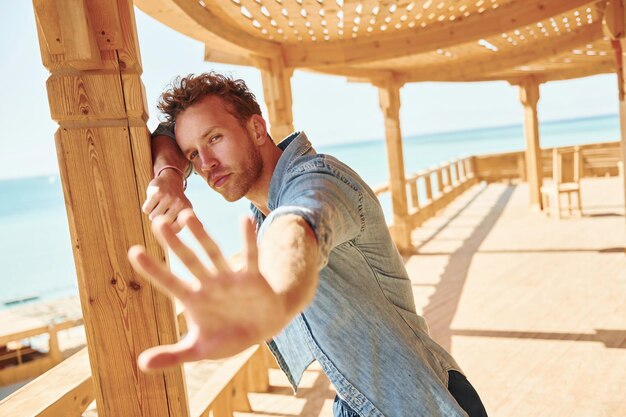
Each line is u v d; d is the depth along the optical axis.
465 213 10.42
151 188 1.15
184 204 1.14
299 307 0.59
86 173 1.41
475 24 4.51
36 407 1.66
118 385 1.49
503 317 4.55
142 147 1.41
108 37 1.40
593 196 10.45
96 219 1.43
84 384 1.87
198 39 3.52
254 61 4.30
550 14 4.25
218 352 0.52
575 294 4.93
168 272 0.52
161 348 0.52
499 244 7.40
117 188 1.42
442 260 6.89
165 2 2.66
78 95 1.40
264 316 0.54
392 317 1.14
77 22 1.34
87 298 1.45
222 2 3.17
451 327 4.47
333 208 0.86
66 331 7.77
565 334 4.04
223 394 3.10
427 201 10.16
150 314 1.47
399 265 1.21
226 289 0.52
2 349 6.77
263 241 0.69
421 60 6.55
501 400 3.20
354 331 1.11
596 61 8.54
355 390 1.12
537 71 9.09
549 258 6.34
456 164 13.27
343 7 3.59
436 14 4.38
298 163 1.06
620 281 5.16
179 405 1.52
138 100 1.41
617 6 4.35
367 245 1.12
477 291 5.38
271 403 3.53
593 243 6.80
